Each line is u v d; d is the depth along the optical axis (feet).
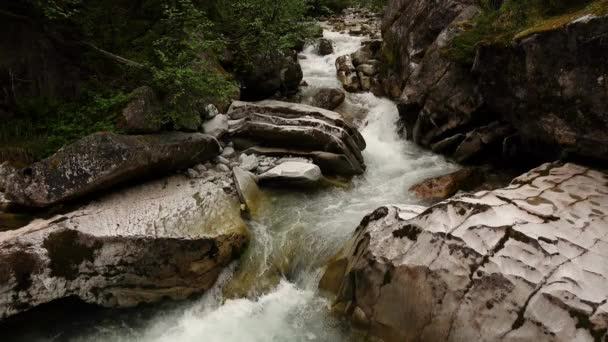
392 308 15.03
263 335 16.72
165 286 17.74
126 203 19.58
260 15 31.01
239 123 28.43
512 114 23.53
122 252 17.12
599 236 13.70
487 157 27.73
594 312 11.49
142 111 21.12
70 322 17.65
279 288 18.79
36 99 21.03
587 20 17.38
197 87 21.76
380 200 24.03
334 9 74.43
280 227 21.18
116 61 23.65
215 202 20.49
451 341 13.34
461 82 28.25
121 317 17.94
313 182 24.00
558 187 17.02
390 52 41.11
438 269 14.19
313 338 16.48
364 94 40.50
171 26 24.16
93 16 23.38
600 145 18.30
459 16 32.45
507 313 12.55
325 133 26.08
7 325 16.10
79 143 18.38
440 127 30.04
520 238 13.71
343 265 17.63
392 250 15.72
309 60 48.24
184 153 22.43
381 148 32.17
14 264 15.57
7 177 17.89
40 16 20.72
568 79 18.83
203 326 17.31
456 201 15.79
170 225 18.31
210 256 18.19
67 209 18.52
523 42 20.65
